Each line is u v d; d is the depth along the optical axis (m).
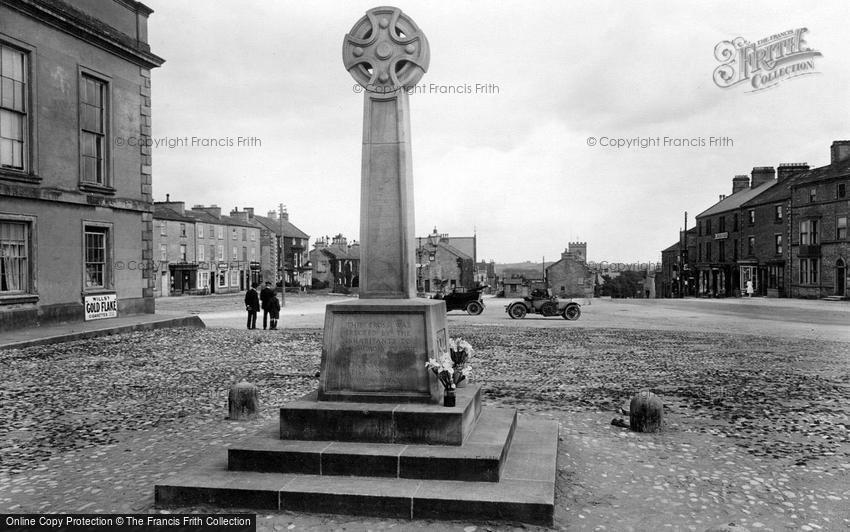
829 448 6.40
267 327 21.38
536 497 4.46
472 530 4.28
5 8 15.84
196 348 14.63
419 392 5.59
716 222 63.38
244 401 7.68
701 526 4.44
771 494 5.09
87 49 18.58
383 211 6.16
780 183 54.31
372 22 6.17
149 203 21.31
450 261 72.12
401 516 4.47
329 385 5.71
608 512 4.67
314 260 87.12
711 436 6.87
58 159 17.53
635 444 6.54
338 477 4.89
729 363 12.46
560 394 9.24
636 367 11.95
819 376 10.85
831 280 43.03
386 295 6.11
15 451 6.32
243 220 74.94
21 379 10.36
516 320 26.14
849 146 43.62
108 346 14.68
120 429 7.20
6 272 16.25
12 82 16.31
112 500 4.93
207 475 4.96
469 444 5.17
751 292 51.62
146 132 21.27
